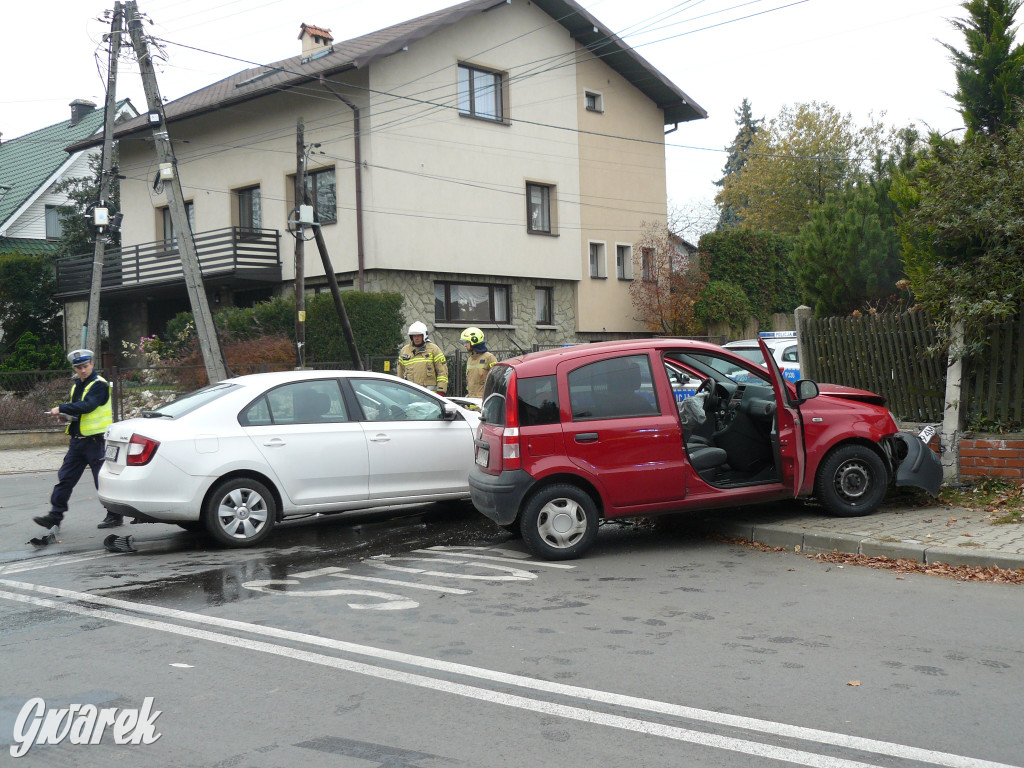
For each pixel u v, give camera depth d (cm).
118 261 2950
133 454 830
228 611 630
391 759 384
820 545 752
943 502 871
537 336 2845
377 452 902
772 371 793
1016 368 905
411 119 2481
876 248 1486
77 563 811
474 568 742
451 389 2181
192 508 828
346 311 2269
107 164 2178
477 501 798
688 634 546
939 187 908
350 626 585
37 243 3644
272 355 2203
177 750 402
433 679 481
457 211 2597
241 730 421
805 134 4766
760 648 517
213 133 2830
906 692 444
